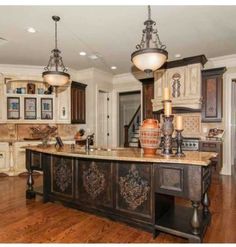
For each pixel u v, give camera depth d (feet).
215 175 15.80
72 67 20.30
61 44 14.39
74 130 21.81
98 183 9.37
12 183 14.89
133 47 14.99
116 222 8.87
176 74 17.46
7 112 18.17
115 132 23.61
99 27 11.84
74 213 9.82
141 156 8.08
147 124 8.42
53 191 11.03
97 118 21.48
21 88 18.86
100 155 8.54
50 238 7.64
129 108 31.86
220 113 16.49
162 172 7.59
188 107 16.81
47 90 19.48
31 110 19.03
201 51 15.81
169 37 13.23
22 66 19.15
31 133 19.47
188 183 7.10
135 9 9.99
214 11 10.21
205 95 16.96
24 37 13.17
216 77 16.55
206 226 8.06
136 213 8.28
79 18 10.81
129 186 8.45
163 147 8.39
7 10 10.00
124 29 12.09
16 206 10.68
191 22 11.28
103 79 22.36
